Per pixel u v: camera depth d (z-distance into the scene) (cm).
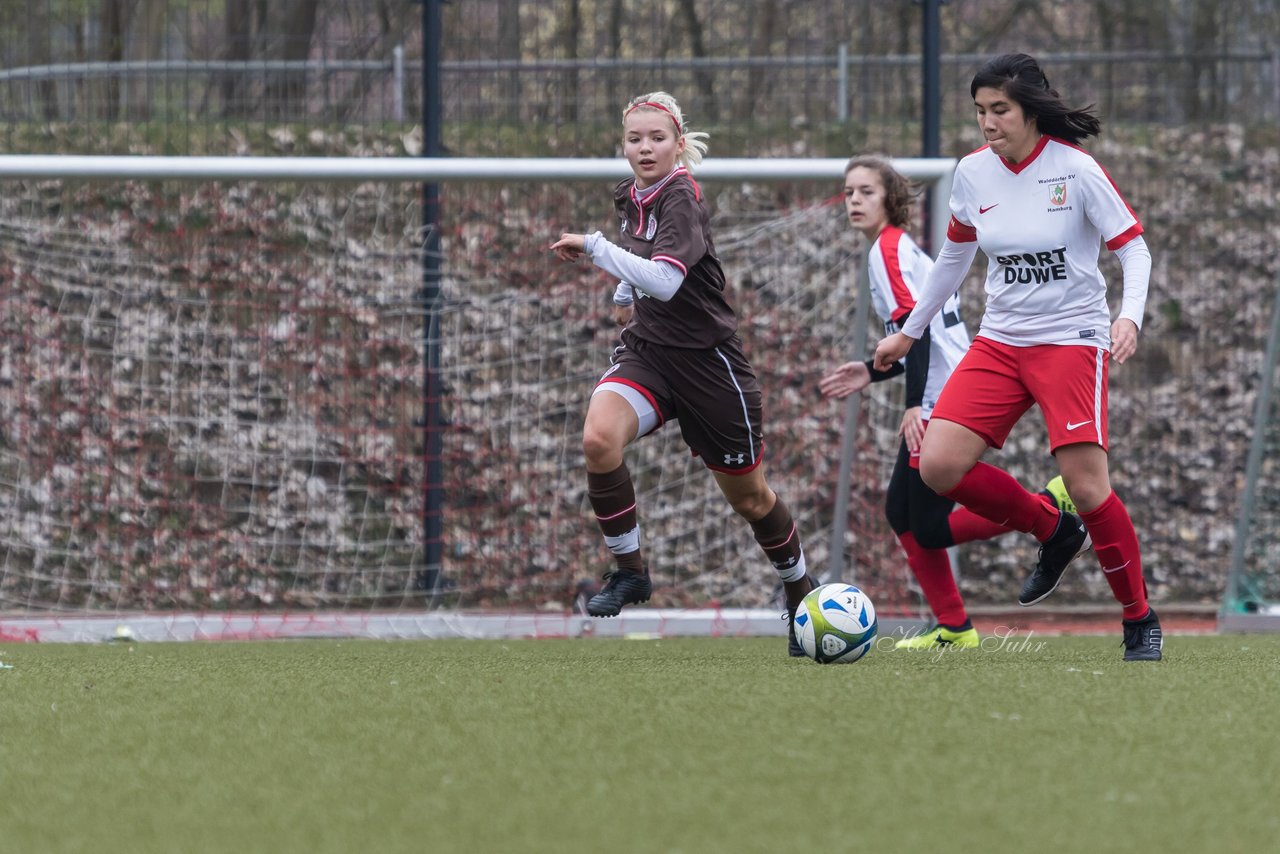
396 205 3092
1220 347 3309
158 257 3044
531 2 3117
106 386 3009
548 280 3047
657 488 3000
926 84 2744
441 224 2959
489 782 1017
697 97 3170
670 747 1139
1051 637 2500
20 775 1069
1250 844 839
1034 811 918
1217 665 1747
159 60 3133
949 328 2106
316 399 3027
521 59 3127
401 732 1233
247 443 3011
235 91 3111
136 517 2973
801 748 1130
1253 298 3325
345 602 2961
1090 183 1700
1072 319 1745
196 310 3039
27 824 914
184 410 3014
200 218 3053
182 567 2961
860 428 2911
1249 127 3356
